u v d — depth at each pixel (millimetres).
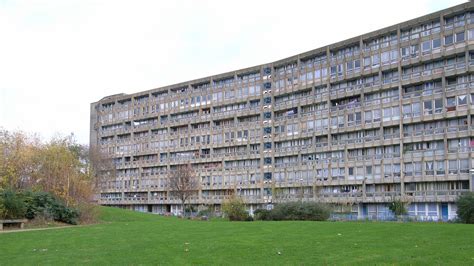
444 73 83250
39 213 52625
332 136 100062
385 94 92312
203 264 22922
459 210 62594
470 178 78125
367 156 92875
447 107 82562
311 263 22750
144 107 142000
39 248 30031
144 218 72688
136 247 29656
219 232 39594
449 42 83500
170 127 134625
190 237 35469
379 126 91250
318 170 100625
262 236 35219
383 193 89000
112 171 134500
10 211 48750
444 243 28922
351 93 96625
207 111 127250
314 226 44281
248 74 120125
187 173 115125
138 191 138875
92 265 23266
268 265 22391
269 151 111250
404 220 78188
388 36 93188
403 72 90125
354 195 93000
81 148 119500
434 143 84375
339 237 33531
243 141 117188
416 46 87875
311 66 104938
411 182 85875
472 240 30281
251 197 111625
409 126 87938
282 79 111000
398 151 89000
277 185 108062
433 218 81125
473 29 80938
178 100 133375
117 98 150750
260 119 114500
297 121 106188
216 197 119062
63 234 39062
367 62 94938
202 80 128750
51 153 66250
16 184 64312
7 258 25875
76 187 62406
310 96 104188
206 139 125625
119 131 147625
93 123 158000
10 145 69500
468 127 79562
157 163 135500
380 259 23453
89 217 61031
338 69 99812
